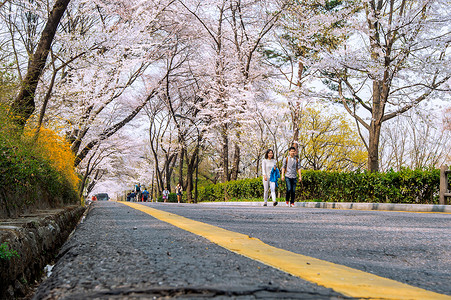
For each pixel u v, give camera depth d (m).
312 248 3.28
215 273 1.86
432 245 3.62
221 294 1.43
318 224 5.51
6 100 6.62
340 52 16.52
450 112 27.86
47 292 1.51
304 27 20.94
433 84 17.19
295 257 2.49
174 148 36.12
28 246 3.04
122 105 31.36
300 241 3.69
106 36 13.54
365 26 15.92
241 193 22.75
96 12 16.48
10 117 5.80
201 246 2.91
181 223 4.98
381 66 15.37
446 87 16.88
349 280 1.80
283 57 27.25
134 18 15.32
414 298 1.51
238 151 29.14
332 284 1.68
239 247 2.89
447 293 1.78
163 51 23.34
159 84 27.09
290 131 21.83
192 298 1.38
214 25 26.27
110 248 2.74
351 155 38.09
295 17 22.89
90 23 17.52
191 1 24.19
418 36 14.79
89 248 2.73
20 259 2.69
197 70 30.70
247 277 1.77
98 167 38.72
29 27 12.85
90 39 13.48
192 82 33.94
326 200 15.15
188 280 1.68
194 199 32.38
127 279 1.70
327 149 38.12
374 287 1.67
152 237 3.45
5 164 4.43
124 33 14.16
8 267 2.40
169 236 3.54
